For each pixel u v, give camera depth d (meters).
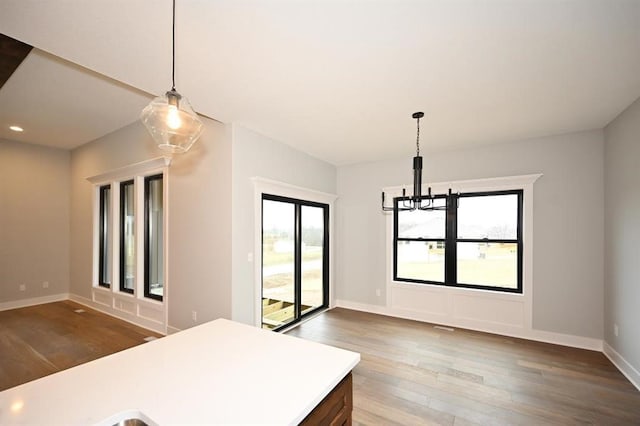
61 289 5.64
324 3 1.56
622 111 2.99
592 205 3.53
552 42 1.88
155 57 2.07
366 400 2.46
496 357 3.28
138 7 1.57
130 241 4.73
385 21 1.71
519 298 3.91
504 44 1.92
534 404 2.42
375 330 4.14
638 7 1.56
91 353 3.36
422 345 3.62
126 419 0.98
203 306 3.57
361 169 5.27
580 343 3.55
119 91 3.29
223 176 3.44
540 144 3.84
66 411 0.97
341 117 3.21
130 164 4.48
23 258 5.22
